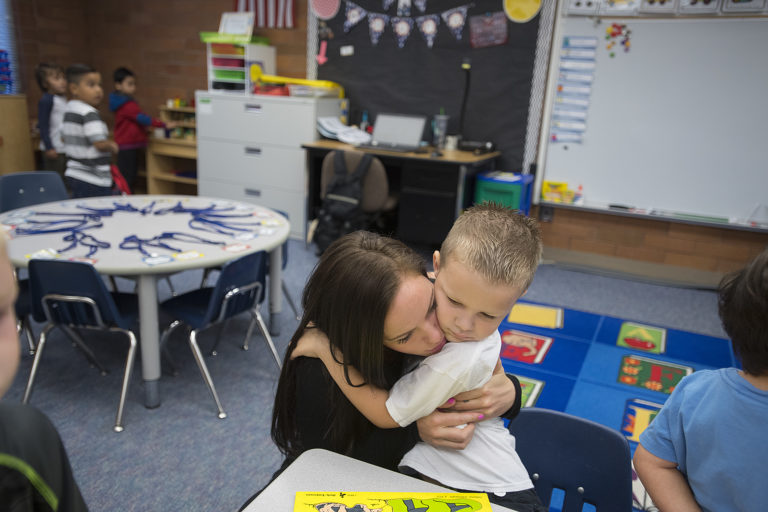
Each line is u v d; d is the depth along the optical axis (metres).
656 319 3.57
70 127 3.62
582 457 1.20
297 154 4.66
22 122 5.20
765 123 3.79
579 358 3.01
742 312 0.83
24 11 5.50
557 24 4.14
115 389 2.51
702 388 0.92
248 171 4.90
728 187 3.97
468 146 4.45
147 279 2.21
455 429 0.91
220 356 2.83
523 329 3.35
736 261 4.11
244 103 4.76
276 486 0.88
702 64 3.85
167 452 2.12
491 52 4.40
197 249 2.38
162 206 3.08
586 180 4.34
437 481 0.96
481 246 0.81
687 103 3.94
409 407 0.89
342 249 0.92
